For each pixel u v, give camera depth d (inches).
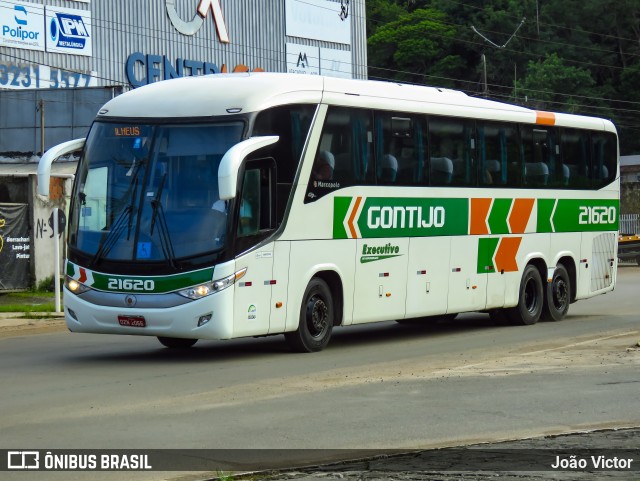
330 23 3021.7
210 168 776.9
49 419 555.2
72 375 730.8
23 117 2196.1
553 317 1152.2
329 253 860.0
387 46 5012.3
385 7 5196.9
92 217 798.5
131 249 778.2
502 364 773.9
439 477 419.2
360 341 969.5
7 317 1218.6
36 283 1497.3
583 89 4596.5
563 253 1159.6
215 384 681.6
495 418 554.3
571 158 1175.6
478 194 1028.5
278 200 810.2
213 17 2699.3
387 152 919.7
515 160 1083.3
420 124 958.4
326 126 854.5
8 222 1466.5
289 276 822.5
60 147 839.1
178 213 776.9
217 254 765.9
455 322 1171.3
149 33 2536.9
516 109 1091.3
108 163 803.4
